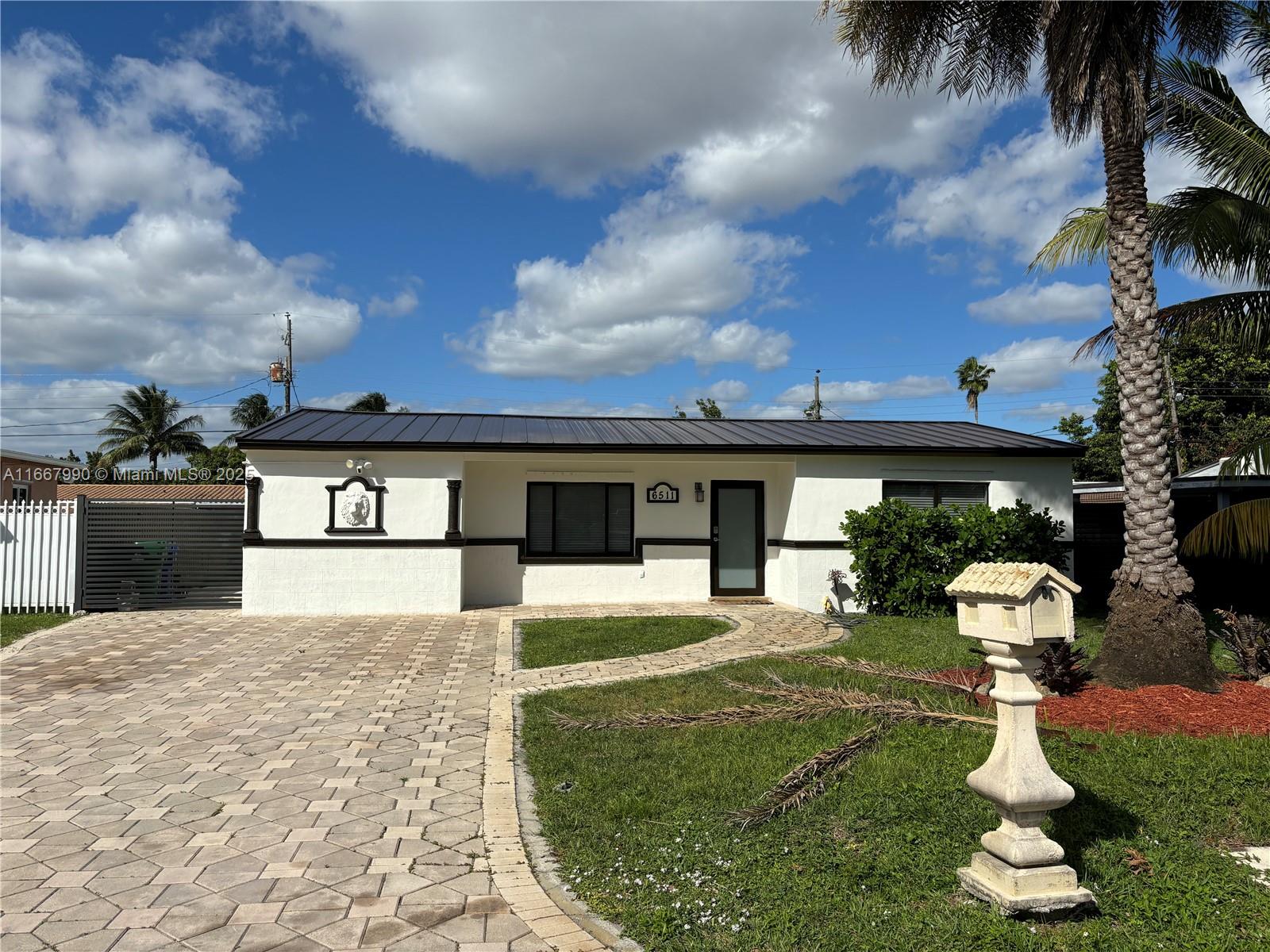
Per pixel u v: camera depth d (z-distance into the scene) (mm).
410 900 3881
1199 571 15430
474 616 13297
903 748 5895
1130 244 8477
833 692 5176
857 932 3533
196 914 3734
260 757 6082
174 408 48906
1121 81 8164
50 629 12016
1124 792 5000
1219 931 3549
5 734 6680
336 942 3498
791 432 16438
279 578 13258
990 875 3797
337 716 7250
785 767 5594
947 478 14664
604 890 3969
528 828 4770
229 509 14367
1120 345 8523
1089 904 3693
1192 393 27469
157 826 4773
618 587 15055
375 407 48750
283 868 4223
